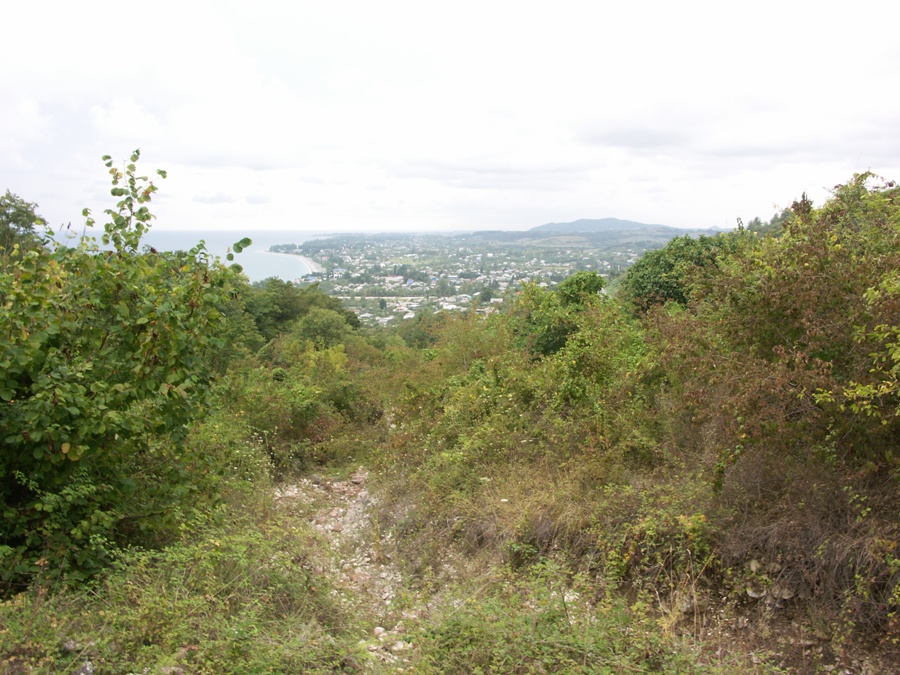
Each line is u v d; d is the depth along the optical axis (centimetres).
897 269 429
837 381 435
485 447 707
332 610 462
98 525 452
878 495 405
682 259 1226
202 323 511
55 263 469
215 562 446
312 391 1062
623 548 478
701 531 451
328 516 723
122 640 352
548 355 978
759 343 496
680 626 418
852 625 370
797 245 489
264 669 344
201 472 584
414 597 503
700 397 495
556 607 408
